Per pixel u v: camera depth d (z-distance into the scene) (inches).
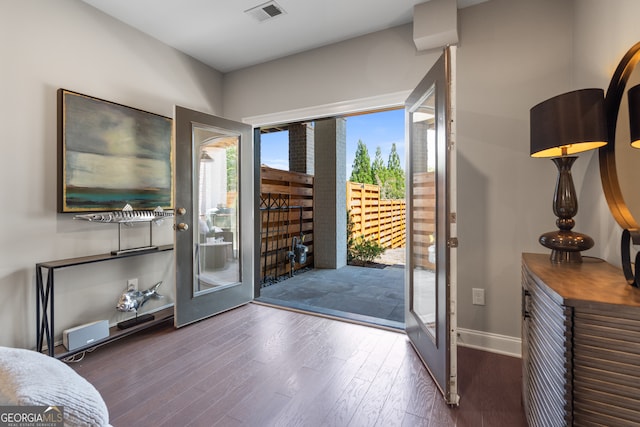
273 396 66.8
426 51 96.3
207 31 105.5
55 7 84.7
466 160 89.4
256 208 138.6
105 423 24.2
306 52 117.4
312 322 107.8
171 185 114.8
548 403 43.0
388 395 67.2
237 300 122.6
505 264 85.7
